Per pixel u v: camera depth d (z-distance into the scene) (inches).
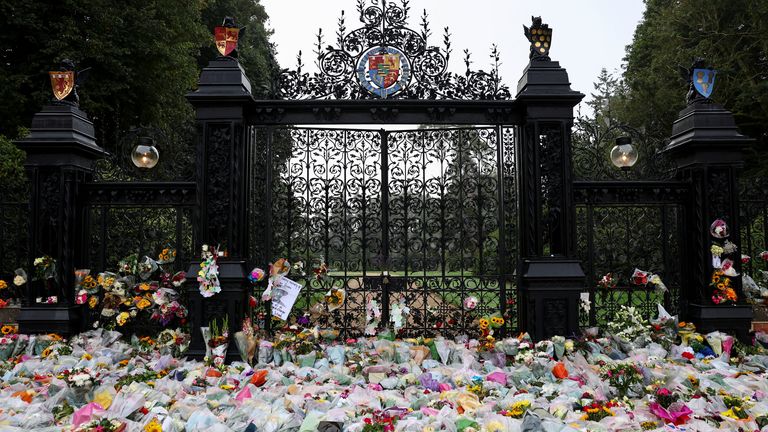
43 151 210.8
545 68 211.3
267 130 215.2
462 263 222.2
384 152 225.3
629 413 140.3
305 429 130.3
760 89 601.0
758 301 225.8
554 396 156.9
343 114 212.7
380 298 221.8
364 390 158.9
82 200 217.2
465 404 145.5
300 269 219.8
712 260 209.9
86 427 126.4
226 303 198.5
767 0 600.4
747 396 156.3
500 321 203.0
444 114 213.8
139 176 240.8
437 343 198.2
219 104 203.9
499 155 219.3
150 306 218.5
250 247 211.6
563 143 207.3
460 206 224.4
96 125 567.8
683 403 144.6
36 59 531.5
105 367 185.0
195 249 204.7
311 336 207.3
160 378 174.9
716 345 201.3
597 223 251.3
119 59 565.6
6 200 266.4
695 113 216.2
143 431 127.4
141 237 227.6
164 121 645.3
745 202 239.1
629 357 196.4
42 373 180.5
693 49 665.0
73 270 213.5
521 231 213.2
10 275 245.8
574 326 202.5
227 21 211.0
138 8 585.3
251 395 157.9
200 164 203.8
